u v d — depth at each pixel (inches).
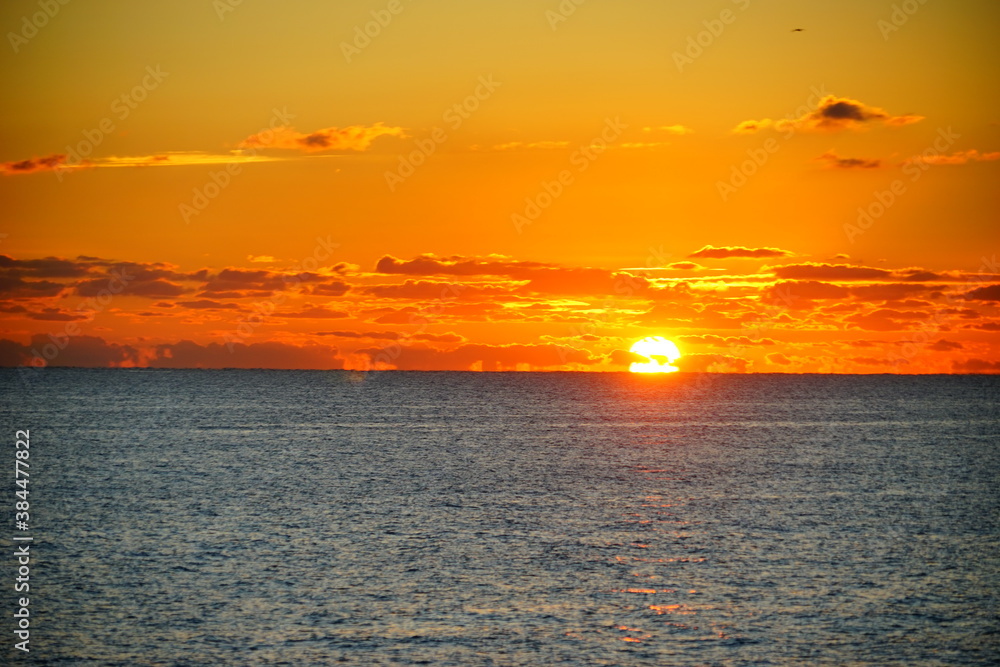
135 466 2578.7
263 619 1137.4
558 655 1028.5
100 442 3267.7
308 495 2064.5
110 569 1362.0
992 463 2765.7
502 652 1035.9
